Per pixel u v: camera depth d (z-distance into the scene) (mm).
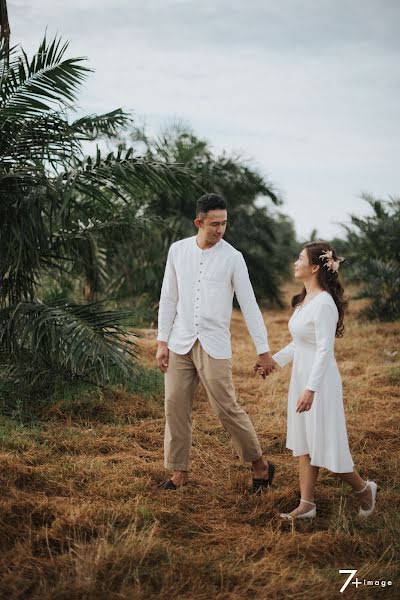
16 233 5316
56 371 5797
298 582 2916
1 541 3164
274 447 4961
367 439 5031
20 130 5512
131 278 11289
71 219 6465
